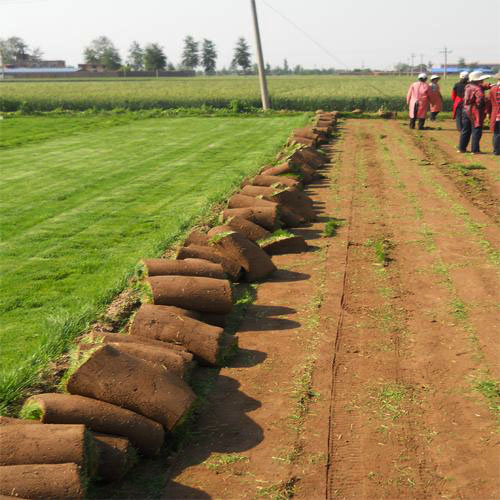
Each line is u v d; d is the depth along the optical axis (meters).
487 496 3.53
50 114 32.75
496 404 4.44
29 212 11.03
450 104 34.38
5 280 7.50
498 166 14.14
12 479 3.30
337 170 14.21
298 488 3.64
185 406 4.12
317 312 6.14
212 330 5.18
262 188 9.96
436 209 10.13
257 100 37.66
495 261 7.46
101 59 174.75
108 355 4.20
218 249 7.12
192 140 21.31
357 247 8.26
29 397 4.41
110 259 8.23
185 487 3.69
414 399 4.53
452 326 5.72
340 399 4.56
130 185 13.35
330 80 98.62
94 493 3.66
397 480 3.68
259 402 4.57
